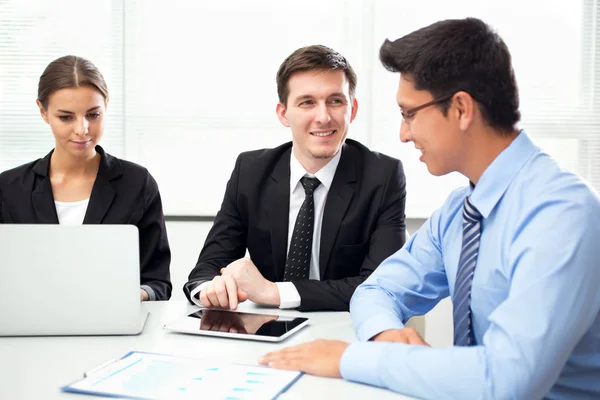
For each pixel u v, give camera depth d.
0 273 1.28
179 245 3.21
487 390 0.91
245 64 3.20
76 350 1.20
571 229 0.98
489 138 1.12
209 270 1.87
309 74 1.81
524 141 1.14
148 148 3.19
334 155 1.89
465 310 1.17
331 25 3.20
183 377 1.01
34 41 3.14
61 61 1.95
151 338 1.28
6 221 2.00
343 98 1.85
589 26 3.20
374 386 0.99
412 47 1.11
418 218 3.23
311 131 1.84
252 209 1.96
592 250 0.98
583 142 3.23
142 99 3.18
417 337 1.12
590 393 1.11
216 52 3.19
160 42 3.18
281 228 1.92
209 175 3.21
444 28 1.10
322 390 0.97
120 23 3.16
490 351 0.93
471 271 1.17
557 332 0.93
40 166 2.04
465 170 1.17
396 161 1.95
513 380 0.91
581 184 1.05
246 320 1.39
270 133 3.21
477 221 1.18
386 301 1.33
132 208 2.07
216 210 3.20
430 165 1.18
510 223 1.10
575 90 3.21
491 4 3.18
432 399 0.94
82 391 0.95
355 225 1.87
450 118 1.11
